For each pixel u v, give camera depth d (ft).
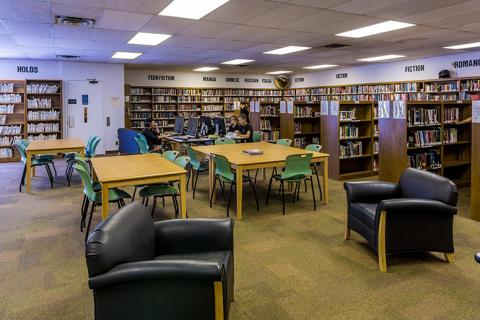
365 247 11.32
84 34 20.99
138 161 14.42
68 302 8.20
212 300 5.65
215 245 7.63
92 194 11.89
